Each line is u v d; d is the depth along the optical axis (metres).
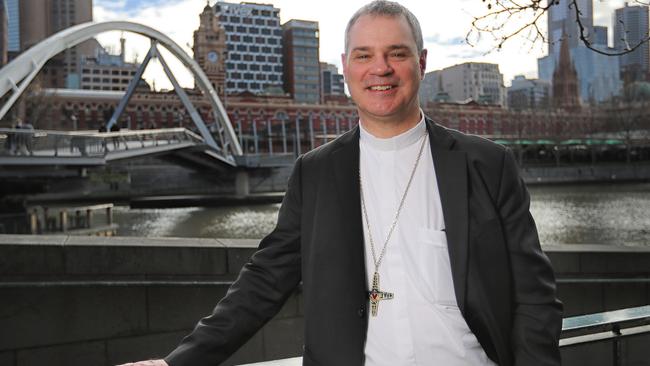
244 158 52.31
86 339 4.29
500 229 1.44
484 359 1.44
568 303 5.27
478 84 158.88
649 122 87.94
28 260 4.25
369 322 1.45
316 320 1.46
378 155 1.54
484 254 1.42
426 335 1.42
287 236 1.61
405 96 1.51
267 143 90.56
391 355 1.42
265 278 1.60
